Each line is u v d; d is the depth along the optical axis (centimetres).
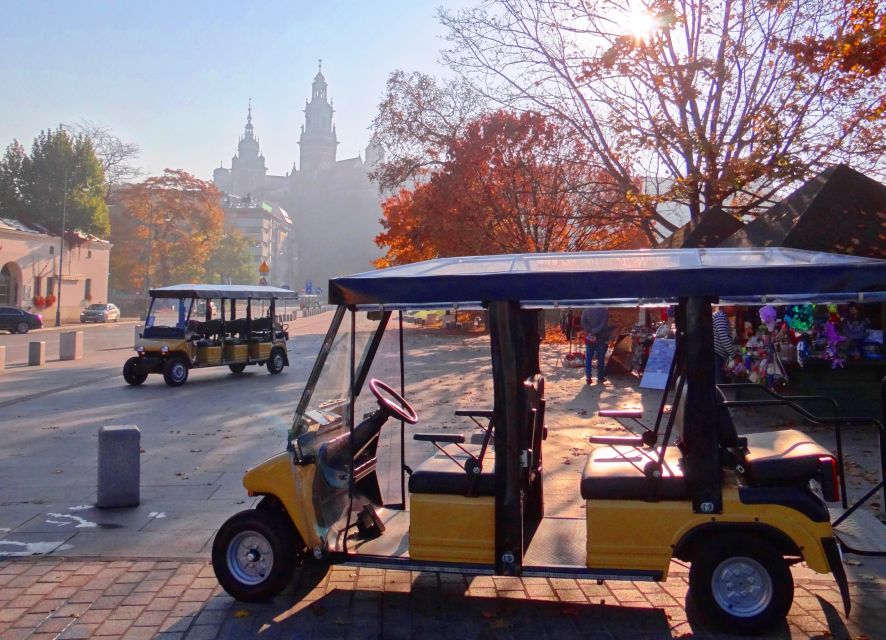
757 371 1158
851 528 559
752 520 466
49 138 6662
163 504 781
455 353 2594
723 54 1827
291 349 2998
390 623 495
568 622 496
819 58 1588
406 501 639
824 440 1012
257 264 13738
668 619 498
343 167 18712
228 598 536
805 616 497
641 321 1822
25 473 926
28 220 6525
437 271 522
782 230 1170
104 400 1570
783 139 1684
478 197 3106
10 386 1834
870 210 1161
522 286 484
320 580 569
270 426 1245
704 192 1783
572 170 2672
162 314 1902
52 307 5947
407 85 3447
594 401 1387
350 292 512
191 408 1452
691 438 471
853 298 448
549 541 535
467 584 561
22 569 592
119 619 501
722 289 462
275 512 534
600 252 582
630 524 478
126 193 7644
